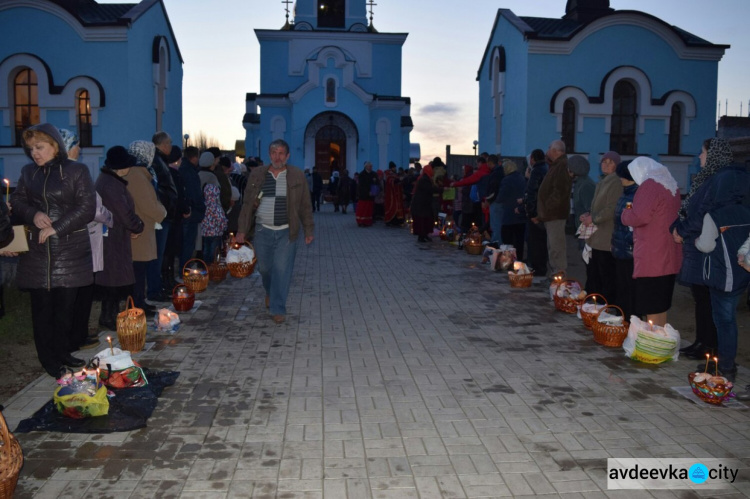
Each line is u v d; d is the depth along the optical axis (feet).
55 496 12.32
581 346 22.98
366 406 17.07
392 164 71.72
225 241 41.86
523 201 38.96
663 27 66.74
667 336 20.48
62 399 15.47
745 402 17.51
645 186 21.18
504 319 27.14
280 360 21.15
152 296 29.32
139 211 25.22
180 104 80.43
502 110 73.72
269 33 112.27
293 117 108.17
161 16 71.67
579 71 66.74
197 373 19.67
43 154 17.69
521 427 15.75
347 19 117.19
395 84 115.44
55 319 18.95
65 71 63.16
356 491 12.64
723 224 18.17
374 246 53.62
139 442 14.69
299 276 38.34
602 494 12.64
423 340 23.81
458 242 51.98
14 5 62.08
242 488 12.70
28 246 18.02
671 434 15.40
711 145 18.90
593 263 28.78
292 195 26.07
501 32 73.87
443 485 12.91
